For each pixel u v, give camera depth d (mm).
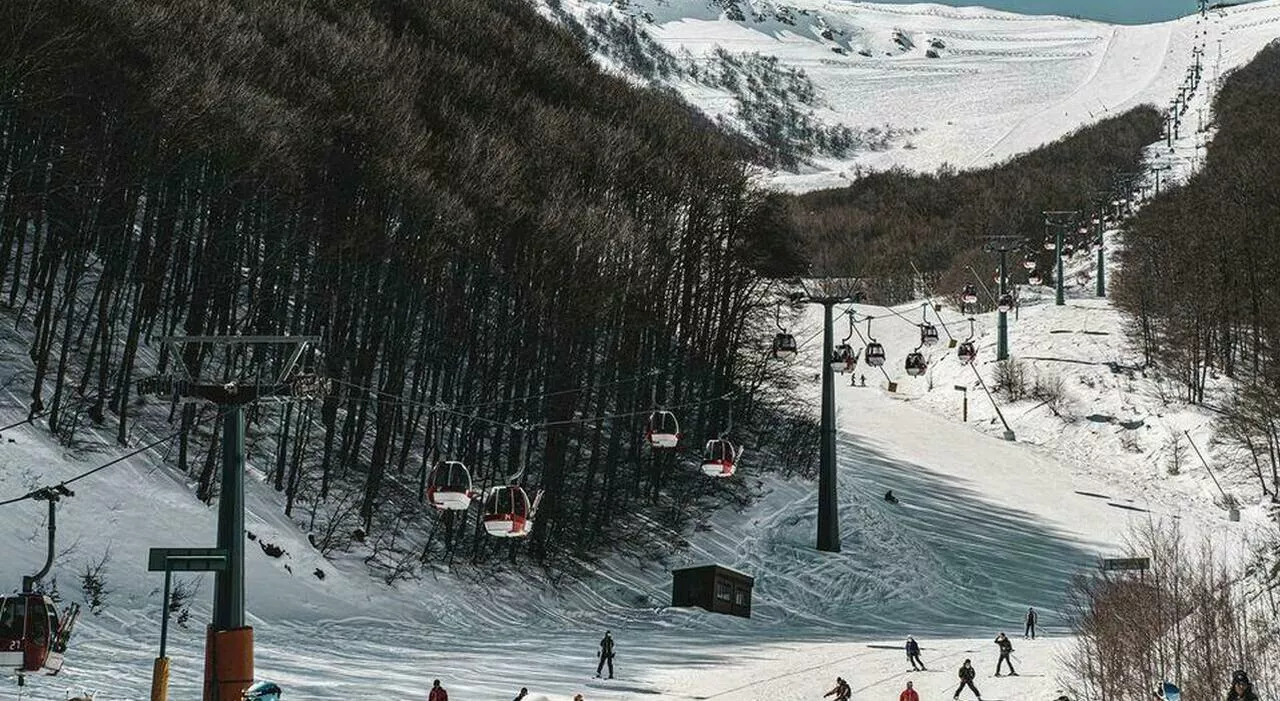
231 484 34969
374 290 71812
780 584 78188
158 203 63688
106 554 51250
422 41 108000
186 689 39031
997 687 47281
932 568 83625
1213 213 140000
